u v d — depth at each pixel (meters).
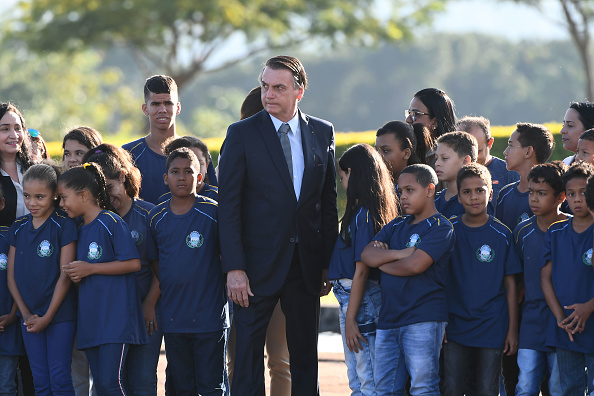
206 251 11.25
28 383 12.02
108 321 10.94
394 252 10.70
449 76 144.38
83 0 61.47
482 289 11.01
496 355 10.94
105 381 10.84
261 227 11.06
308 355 11.32
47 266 11.34
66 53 65.06
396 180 12.34
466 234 11.20
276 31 62.75
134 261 11.12
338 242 11.35
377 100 144.88
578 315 10.44
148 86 13.02
